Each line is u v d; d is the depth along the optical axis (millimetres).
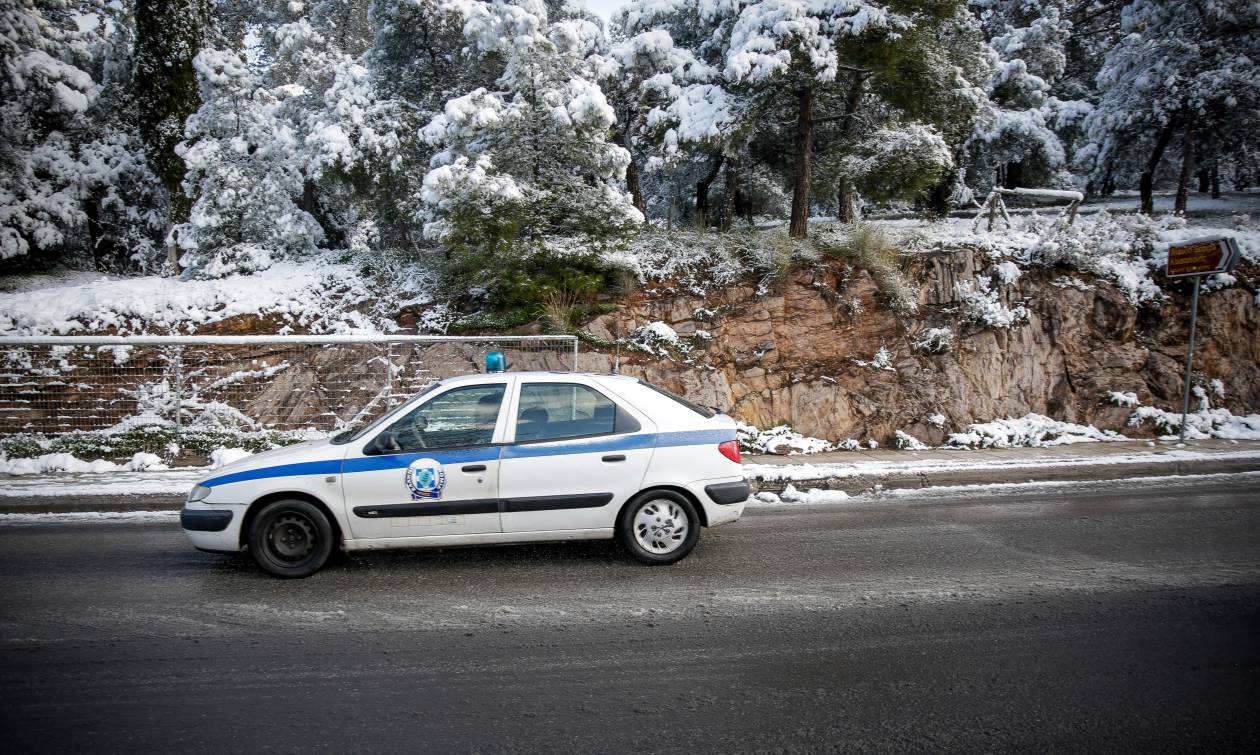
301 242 14492
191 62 16484
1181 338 12867
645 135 14719
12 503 7984
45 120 17641
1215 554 6246
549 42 11969
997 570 5848
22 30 15984
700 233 13086
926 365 11828
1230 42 18906
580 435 5906
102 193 18312
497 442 5793
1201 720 3469
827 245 12625
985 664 4113
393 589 5445
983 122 19672
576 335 11289
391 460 5684
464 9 13836
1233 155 21906
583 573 5801
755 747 3252
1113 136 21031
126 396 10352
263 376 10648
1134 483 9312
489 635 4570
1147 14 20406
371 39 21859
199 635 4578
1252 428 12164
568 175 12102
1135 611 4922
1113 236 13883
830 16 11898
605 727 3436
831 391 11344
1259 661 4133
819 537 6852
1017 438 11414
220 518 5590
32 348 10430
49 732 3377
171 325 11703
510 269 11523
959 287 12461
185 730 3400
